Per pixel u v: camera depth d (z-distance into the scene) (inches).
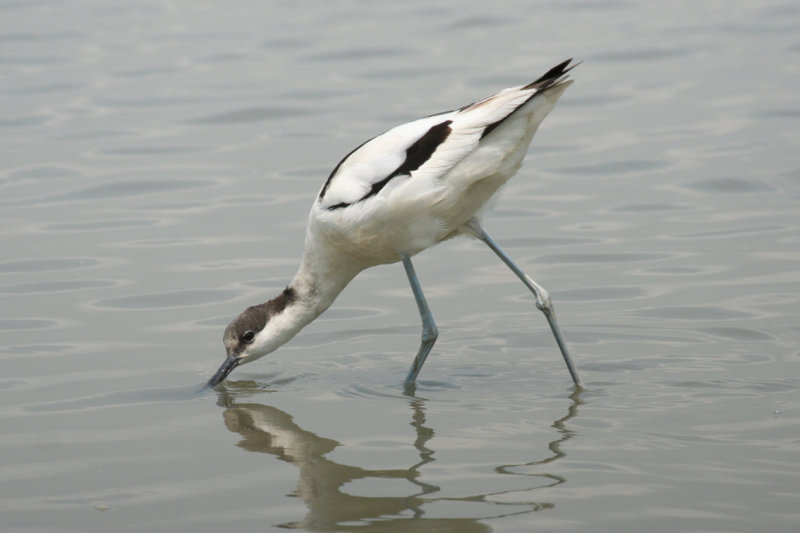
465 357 432.8
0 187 667.4
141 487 318.7
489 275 530.9
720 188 631.8
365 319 481.1
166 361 431.8
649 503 295.9
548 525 285.6
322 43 1001.5
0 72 930.7
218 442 354.3
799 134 713.0
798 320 444.8
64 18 1131.3
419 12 1115.3
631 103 806.5
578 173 676.7
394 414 375.6
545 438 345.7
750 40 956.6
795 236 550.9
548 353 432.8
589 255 544.4
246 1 1193.4
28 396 395.5
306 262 427.8
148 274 530.3
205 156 723.4
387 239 403.9
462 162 388.5
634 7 1106.7
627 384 394.0
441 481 315.9
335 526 289.1
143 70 930.1
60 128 784.9
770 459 320.8
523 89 386.9
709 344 427.2
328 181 413.4
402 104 803.4
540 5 1130.7
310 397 397.7
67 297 501.7
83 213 622.5
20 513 301.9
